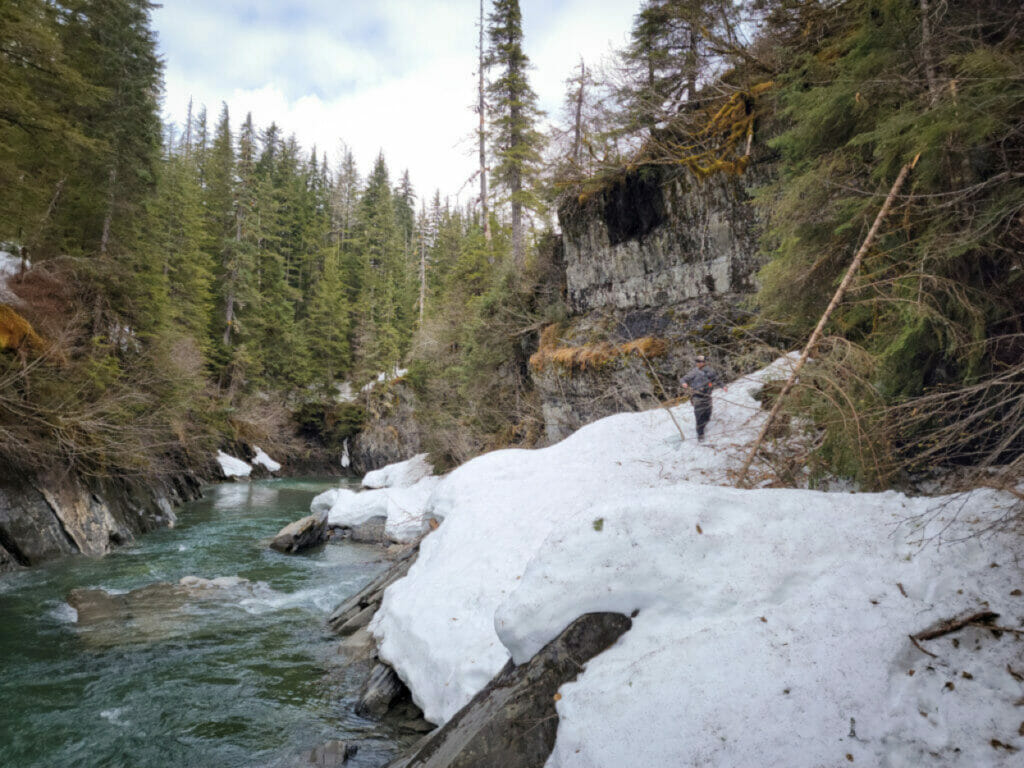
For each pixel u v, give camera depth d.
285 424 43.31
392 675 6.54
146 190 22.91
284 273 51.12
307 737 5.74
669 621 3.71
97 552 13.89
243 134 57.12
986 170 5.03
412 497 19.19
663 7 12.77
